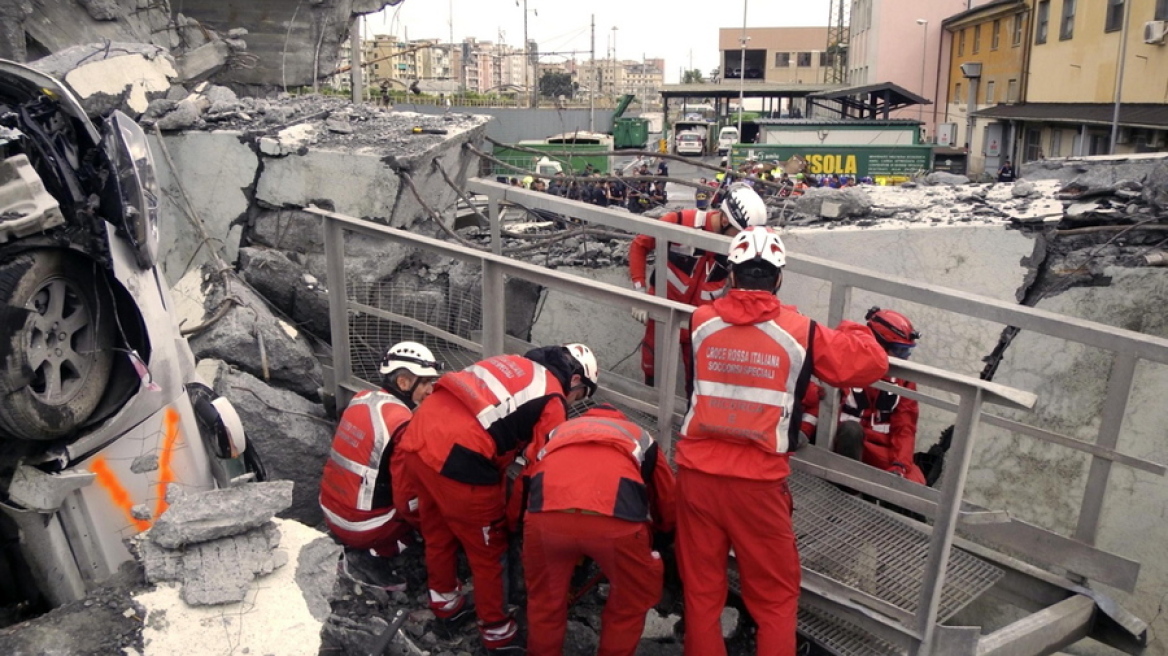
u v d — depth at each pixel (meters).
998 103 33.12
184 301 5.79
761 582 3.30
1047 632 3.68
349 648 3.78
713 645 3.31
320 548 2.85
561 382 3.68
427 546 3.84
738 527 3.22
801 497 4.07
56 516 3.01
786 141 26.86
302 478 5.03
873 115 35.06
